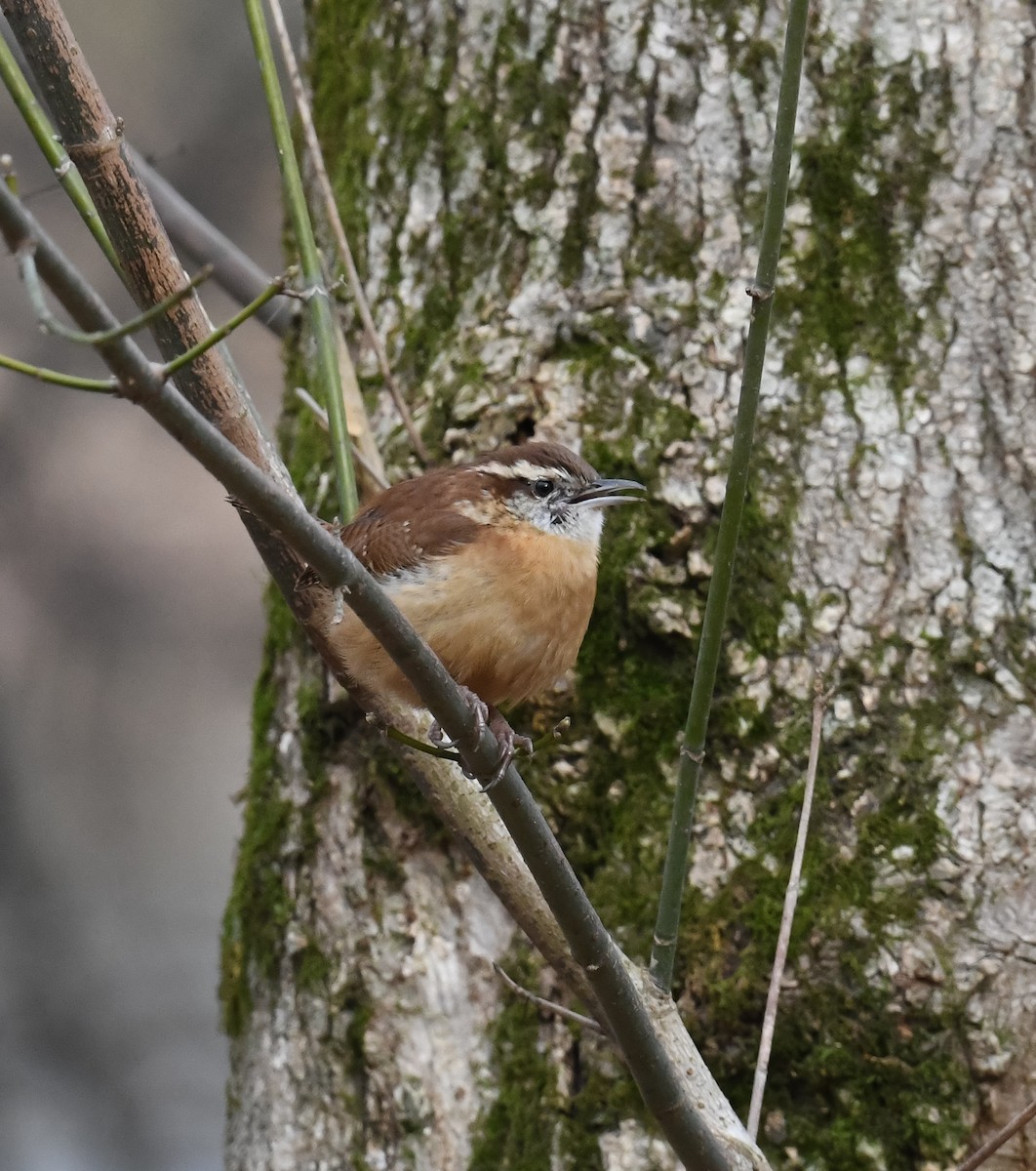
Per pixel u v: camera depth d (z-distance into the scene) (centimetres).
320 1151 758
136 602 1859
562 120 787
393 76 848
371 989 756
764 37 761
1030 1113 588
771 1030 610
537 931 656
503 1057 731
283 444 903
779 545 719
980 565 703
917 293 731
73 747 1811
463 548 689
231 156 1812
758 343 545
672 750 725
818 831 694
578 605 698
